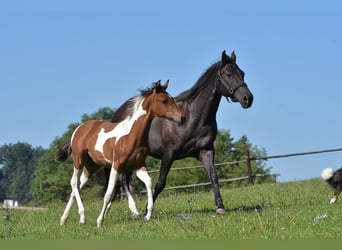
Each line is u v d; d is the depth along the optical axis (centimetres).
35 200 5634
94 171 1257
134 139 1103
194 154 1256
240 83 1201
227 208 1360
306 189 1778
